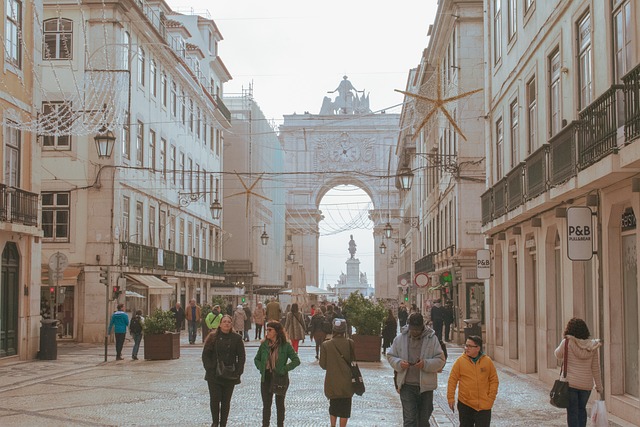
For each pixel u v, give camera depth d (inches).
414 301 2182.6
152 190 1422.2
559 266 647.8
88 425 445.4
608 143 443.8
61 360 886.4
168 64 1526.8
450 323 1207.6
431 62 1544.0
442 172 1466.5
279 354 415.8
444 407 531.2
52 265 855.1
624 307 484.1
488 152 935.0
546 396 569.0
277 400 417.4
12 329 845.8
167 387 626.5
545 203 601.3
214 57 2064.5
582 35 557.3
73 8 1186.0
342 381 390.0
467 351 339.0
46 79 1175.0
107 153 776.9
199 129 1873.8
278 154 2960.1
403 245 2768.2
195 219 1812.3
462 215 1216.8
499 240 864.9
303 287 1497.3
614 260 488.1
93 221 1189.7
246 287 2313.0
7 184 827.4
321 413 493.7
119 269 1205.7
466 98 1221.7
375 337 891.4
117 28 1194.6
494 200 828.0
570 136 521.3
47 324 880.9
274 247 2822.3
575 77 566.6
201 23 2028.8
